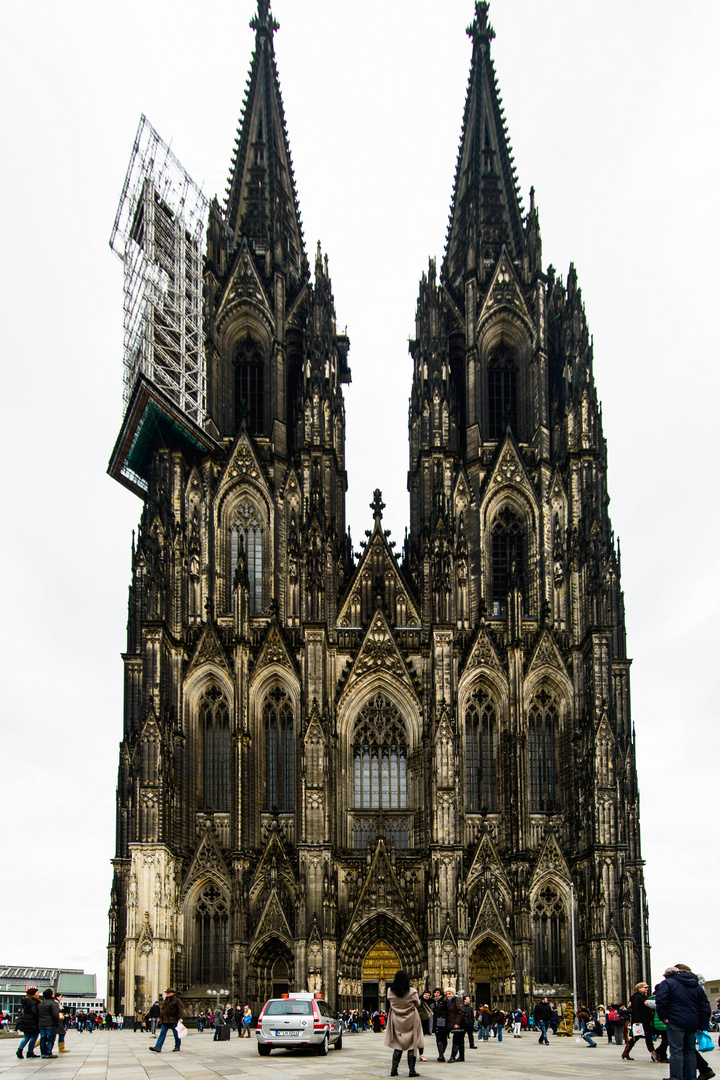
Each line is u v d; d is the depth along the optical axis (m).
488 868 108.75
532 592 121.69
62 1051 55.88
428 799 110.62
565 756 115.56
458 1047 48.41
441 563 114.88
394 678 116.19
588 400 125.31
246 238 132.50
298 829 110.00
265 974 107.25
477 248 134.00
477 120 143.75
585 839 109.44
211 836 110.06
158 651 109.56
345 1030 99.38
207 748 114.50
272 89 146.38
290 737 115.06
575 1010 98.06
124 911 117.69
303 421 122.88
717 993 150.25
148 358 122.38
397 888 107.44
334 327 129.88
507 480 124.69
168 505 118.69
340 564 123.06
